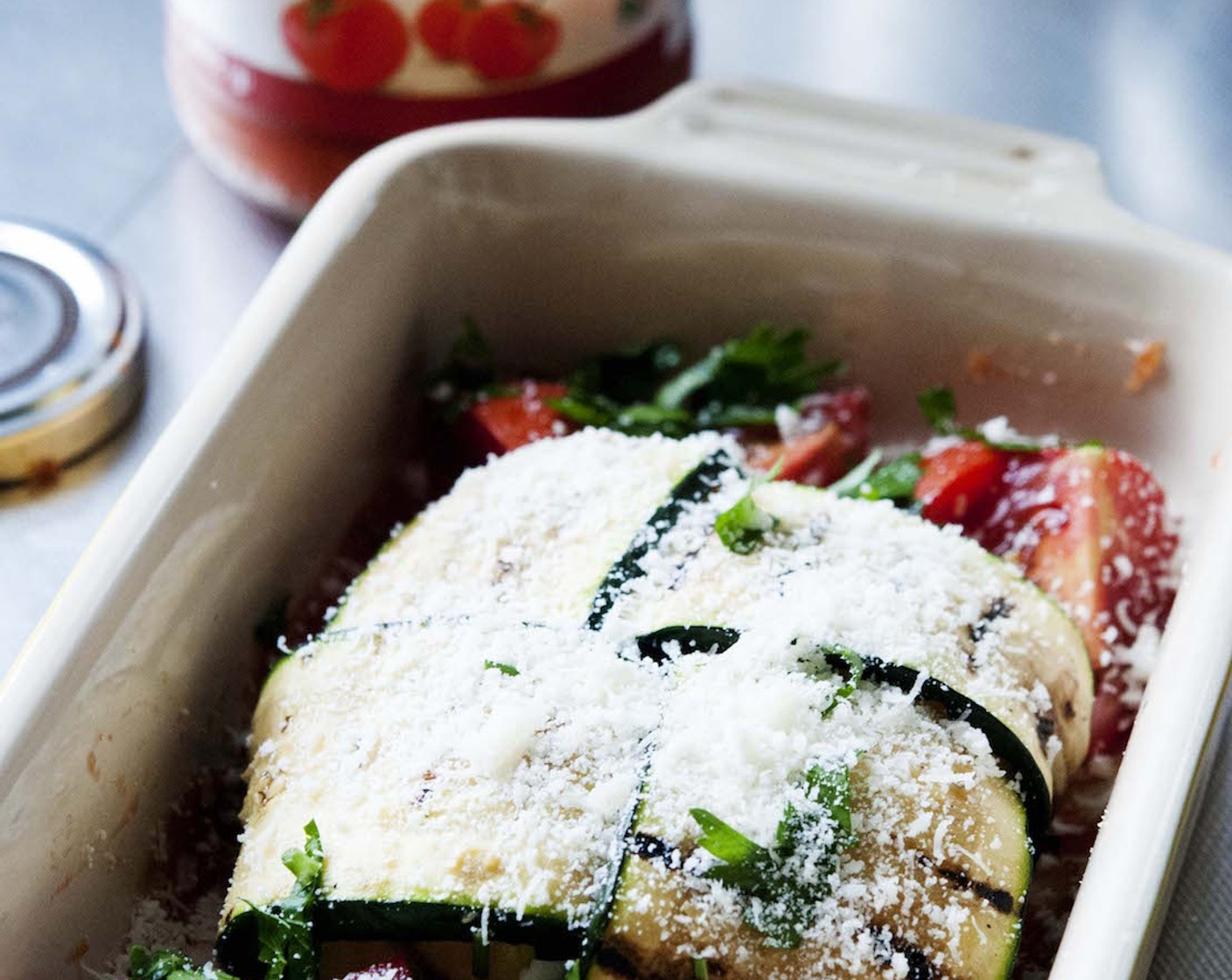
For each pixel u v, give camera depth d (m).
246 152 0.48
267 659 0.41
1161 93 0.54
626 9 0.47
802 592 0.38
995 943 0.36
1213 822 0.42
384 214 0.43
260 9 0.46
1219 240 0.51
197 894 0.39
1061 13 0.56
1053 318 0.44
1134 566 0.42
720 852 0.35
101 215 0.50
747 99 0.46
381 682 0.38
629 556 0.39
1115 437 0.45
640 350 0.46
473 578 0.39
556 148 0.45
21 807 0.36
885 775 0.36
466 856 0.36
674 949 0.35
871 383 0.46
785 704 0.36
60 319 0.47
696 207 0.45
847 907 0.35
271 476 0.41
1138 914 0.35
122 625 0.38
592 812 0.36
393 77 0.46
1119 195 0.52
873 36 0.55
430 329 0.45
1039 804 0.38
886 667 0.37
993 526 0.43
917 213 0.44
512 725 0.36
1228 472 0.41
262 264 0.49
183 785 0.39
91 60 0.54
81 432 0.46
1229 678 0.38
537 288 0.46
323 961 0.37
